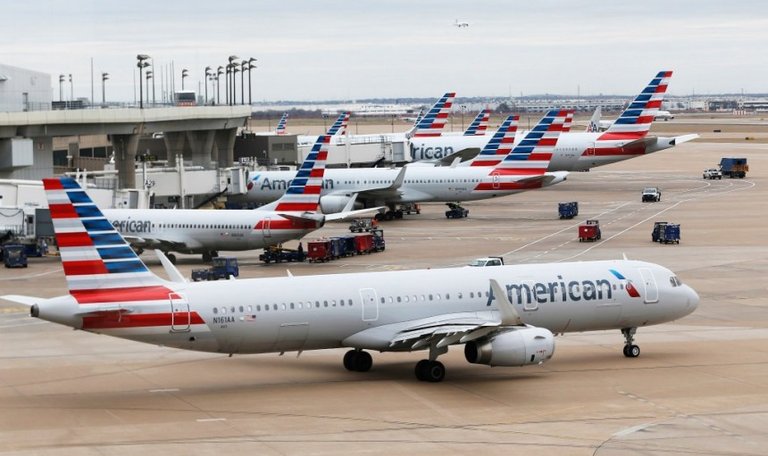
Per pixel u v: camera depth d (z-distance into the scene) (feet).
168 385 299.99
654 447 239.09
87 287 278.05
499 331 291.58
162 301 282.15
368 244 574.97
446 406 274.16
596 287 322.96
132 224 542.57
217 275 487.61
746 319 394.32
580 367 319.68
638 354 334.24
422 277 312.29
